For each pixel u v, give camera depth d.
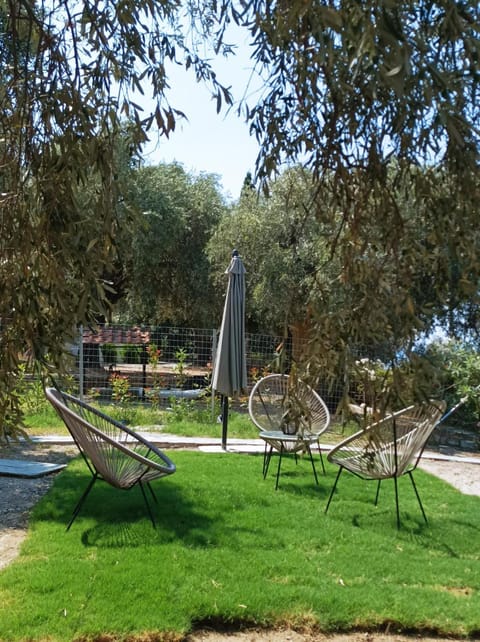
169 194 16.47
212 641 3.23
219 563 4.02
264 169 2.43
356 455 5.32
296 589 3.71
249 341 11.16
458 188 1.86
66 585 3.60
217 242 13.98
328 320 1.96
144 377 11.44
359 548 4.54
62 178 2.19
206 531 4.62
